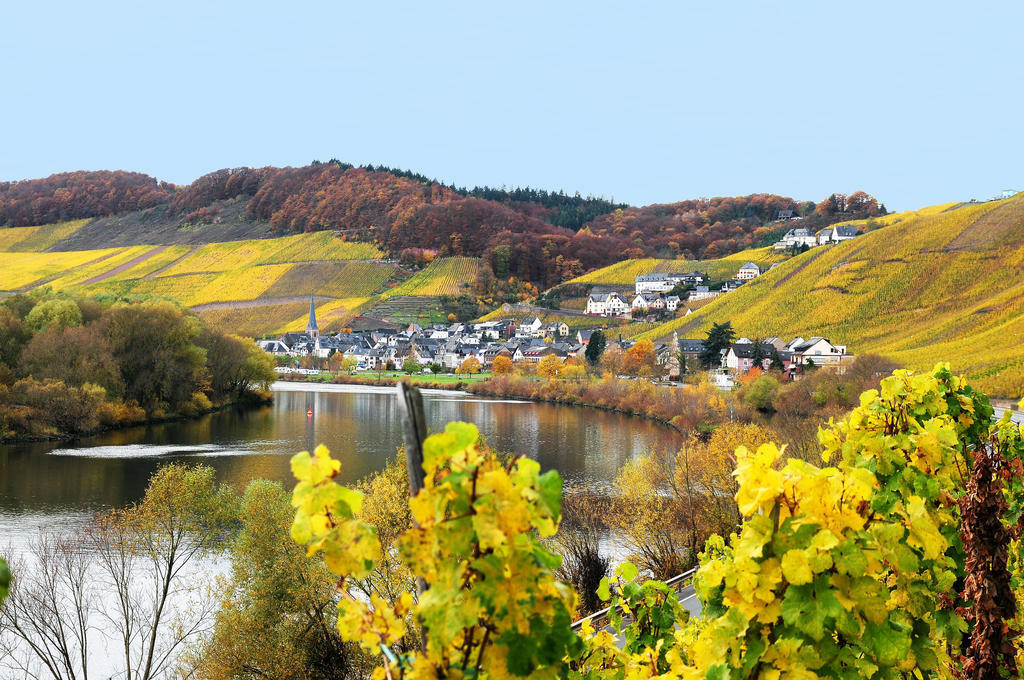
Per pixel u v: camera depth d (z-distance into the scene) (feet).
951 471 17.10
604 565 83.92
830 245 584.81
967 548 15.75
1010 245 485.15
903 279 491.72
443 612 8.01
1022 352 294.05
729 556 12.00
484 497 7.87
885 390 18.17
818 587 10.61
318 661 74.59
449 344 633.61
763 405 236.43
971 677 15.53
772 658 10.91
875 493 14.33
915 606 13.01
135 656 79.36
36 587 82.38
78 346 224.33
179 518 86.02
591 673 15.79
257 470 157.89
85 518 118.21
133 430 221.87
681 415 236.43
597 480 149.18
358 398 360.48
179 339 257.96
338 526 8.32
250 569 78.38
